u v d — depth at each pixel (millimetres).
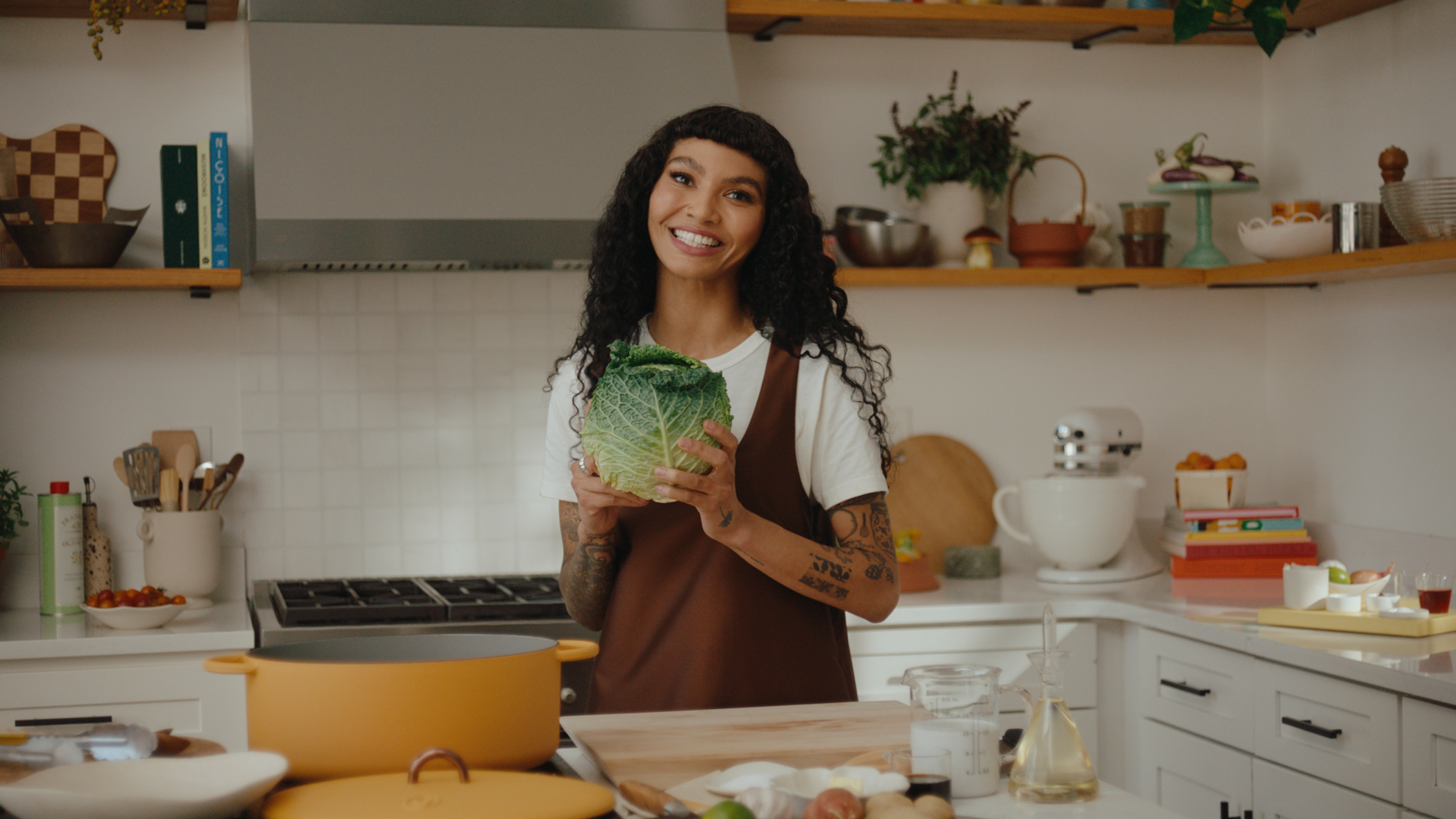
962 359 3066
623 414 1179
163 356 2723
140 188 2693
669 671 1443
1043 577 2807
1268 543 2738
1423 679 1743
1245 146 3189
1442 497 2635
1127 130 3133
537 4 2549
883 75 3016
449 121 2469
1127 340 3145
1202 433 3180
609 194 2496
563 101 2521
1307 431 3051
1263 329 3170
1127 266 2938
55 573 2482
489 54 2514
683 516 1458
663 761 1030
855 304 3016
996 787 969
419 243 2426
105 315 2693
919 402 3049
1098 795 961
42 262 2428
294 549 2777
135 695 2219
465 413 2850
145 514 2543
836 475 1448
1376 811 1853
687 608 1447
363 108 2441
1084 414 2807
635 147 2523
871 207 3020
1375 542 2750
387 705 916
